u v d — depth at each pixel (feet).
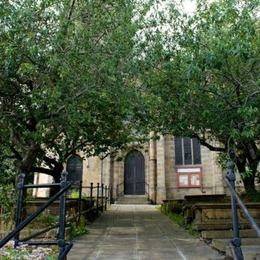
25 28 32.12
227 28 30.07
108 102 36.81
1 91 36.96
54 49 33.14
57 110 34.83
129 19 35.37
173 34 36.58
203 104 33.06
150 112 41.14
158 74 36.55
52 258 17.56
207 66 27.71
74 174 107.14
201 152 104.12
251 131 28.30
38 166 54.03
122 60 36.14
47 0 32.17
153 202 99.96
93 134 49.90
